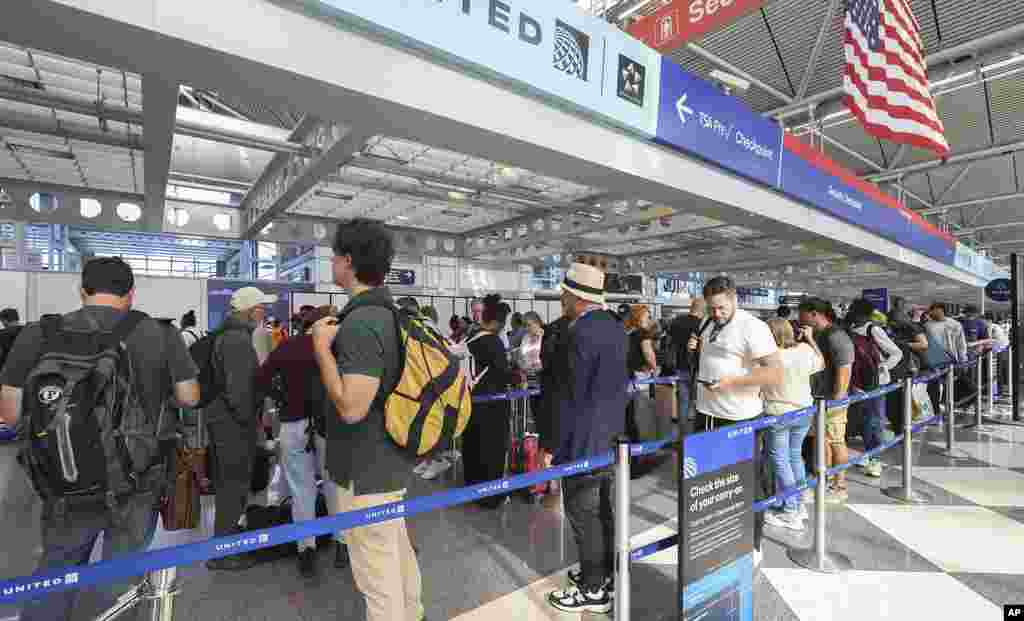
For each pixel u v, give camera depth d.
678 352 5.29
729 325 2.76
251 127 5.36
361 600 2.37
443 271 14.09
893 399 5.12
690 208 5.66
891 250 9.48
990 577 2.61
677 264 17.06
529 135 3.60
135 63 2.48
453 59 3.08
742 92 9.11
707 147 5.00
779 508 3.30
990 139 10.27
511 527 3.26
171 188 9.19
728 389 2.75
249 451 2.79
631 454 1.82
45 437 1.36
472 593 2.46
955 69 7.44
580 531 2.33
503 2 3.27
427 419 1.68
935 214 16.70
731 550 1.99
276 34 2.52
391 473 1.69
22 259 13.63
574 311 2.48
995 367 7.85
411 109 3.00
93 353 1.45
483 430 3.70
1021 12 6.46
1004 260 24.80
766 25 7.55
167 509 2.46
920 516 3.43
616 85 4.05
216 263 24.05
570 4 3.68
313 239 10.93
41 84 4.79
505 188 8.00
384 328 1.62
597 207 9.36
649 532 3.13
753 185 5.88
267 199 7.73
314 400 2.57
